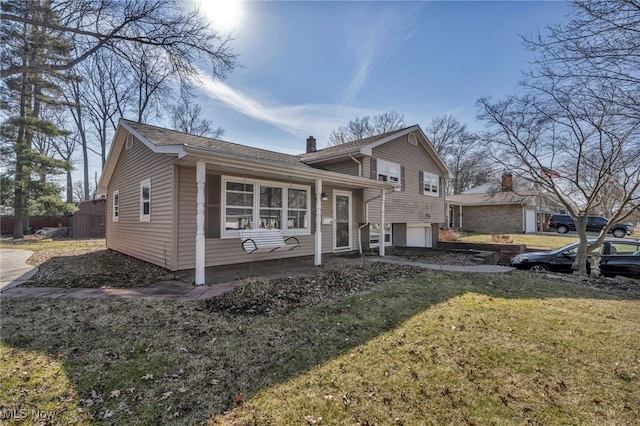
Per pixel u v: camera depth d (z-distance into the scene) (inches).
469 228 1056.2
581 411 89.7
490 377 106.9
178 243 278.2
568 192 328.8
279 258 359.3
